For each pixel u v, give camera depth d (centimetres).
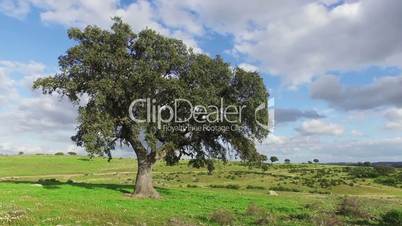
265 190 8412
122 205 3844
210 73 4922
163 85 4650
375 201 5700
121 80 4694
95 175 12394
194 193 5694
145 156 5062
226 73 4928
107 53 4706
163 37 4828
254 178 11262
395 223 3303
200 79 4831
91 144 4531
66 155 19588
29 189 4950
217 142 5288
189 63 4869
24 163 15462
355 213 3719
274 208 4162
